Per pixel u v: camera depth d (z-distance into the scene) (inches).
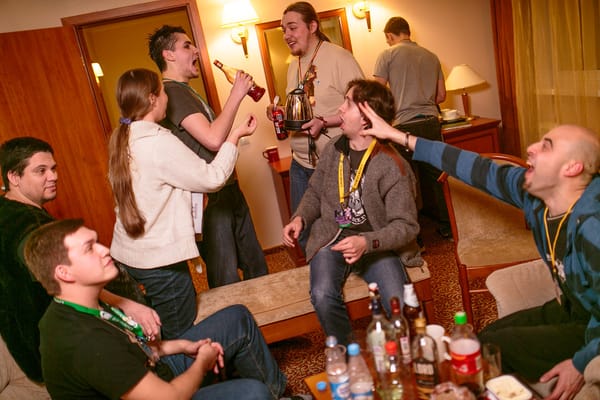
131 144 73.5
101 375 50.6
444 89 145.5
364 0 149.3
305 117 100.3
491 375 53.5
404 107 139.2
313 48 106.5
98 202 148.7
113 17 139.9
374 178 79.4
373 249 73.5
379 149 80.4
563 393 52.9
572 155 53.6
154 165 73.3
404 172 79.4
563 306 62.4
